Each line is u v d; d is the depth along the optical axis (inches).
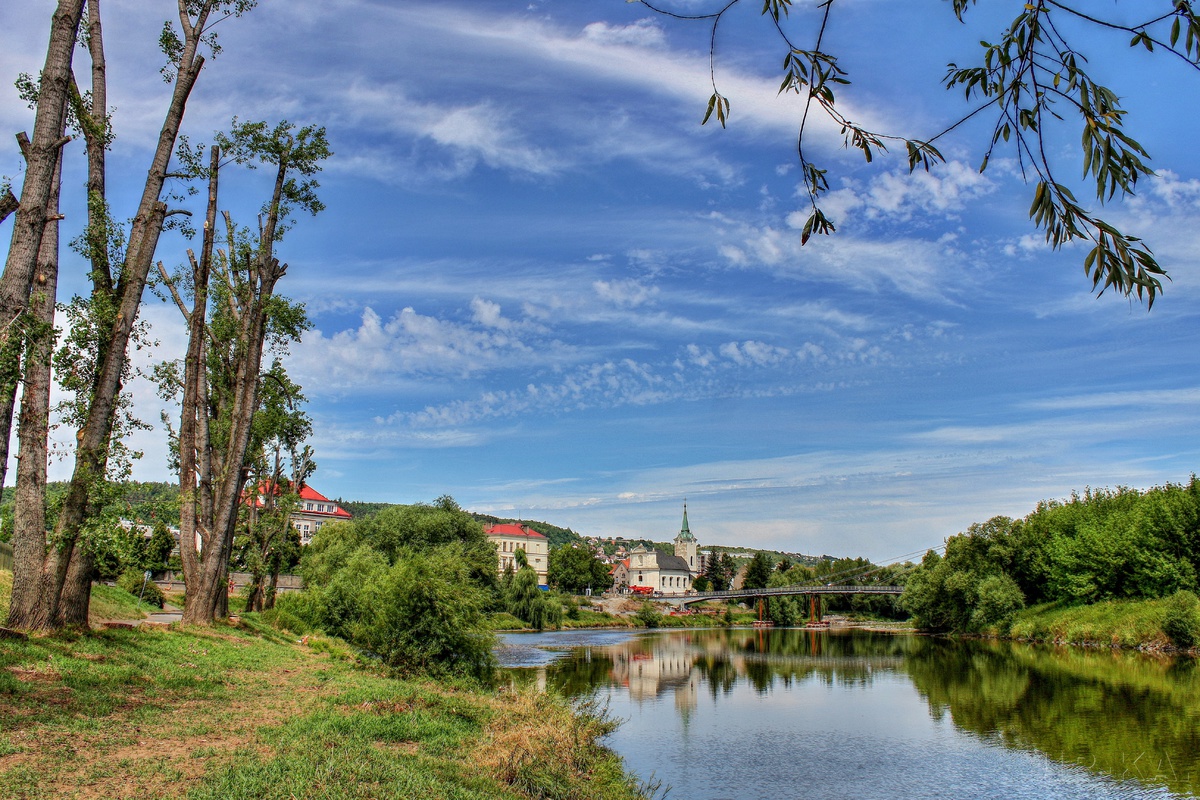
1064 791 841.5
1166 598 2325.3
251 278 1176.8
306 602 1489.9
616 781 710.5
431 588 1118.4
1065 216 192.5
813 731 1154.0
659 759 975.0
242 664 860.0
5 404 619.2
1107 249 188.2
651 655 2357.3
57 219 673.0
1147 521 2503.7
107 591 1608.0
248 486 1550.2
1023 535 3080.7
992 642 2672.2
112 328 772.6
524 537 6894.7
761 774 906.1
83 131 810.8
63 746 444.1
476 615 1168.2
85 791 378.3
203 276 1117.1
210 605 1114.1
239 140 1124.5
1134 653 2100.1
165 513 839.1
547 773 599.2
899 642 2876.5
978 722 1204.5
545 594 4665.4
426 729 641.6
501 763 572.4
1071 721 1185.4
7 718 475.2
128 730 501.4
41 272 709.3
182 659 802.8
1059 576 2765.7
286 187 1167.0
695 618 4840.1
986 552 3208.7
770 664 2089.1
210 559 1118.4
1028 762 957.2
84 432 749.9
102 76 827.4
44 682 575.8
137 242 807.7
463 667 1124.5
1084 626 2440.9
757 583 6368.1
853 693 1530.5
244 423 1137.4
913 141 218.8
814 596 5300.2
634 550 7805.1
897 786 863.1
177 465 1216.2
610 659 2199.8
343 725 601.6
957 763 956.6
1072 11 179.3
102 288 787.4
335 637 1411.2
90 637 757.9
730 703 1417.3
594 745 846.5
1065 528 2979.8
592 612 4507.9
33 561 717.3
